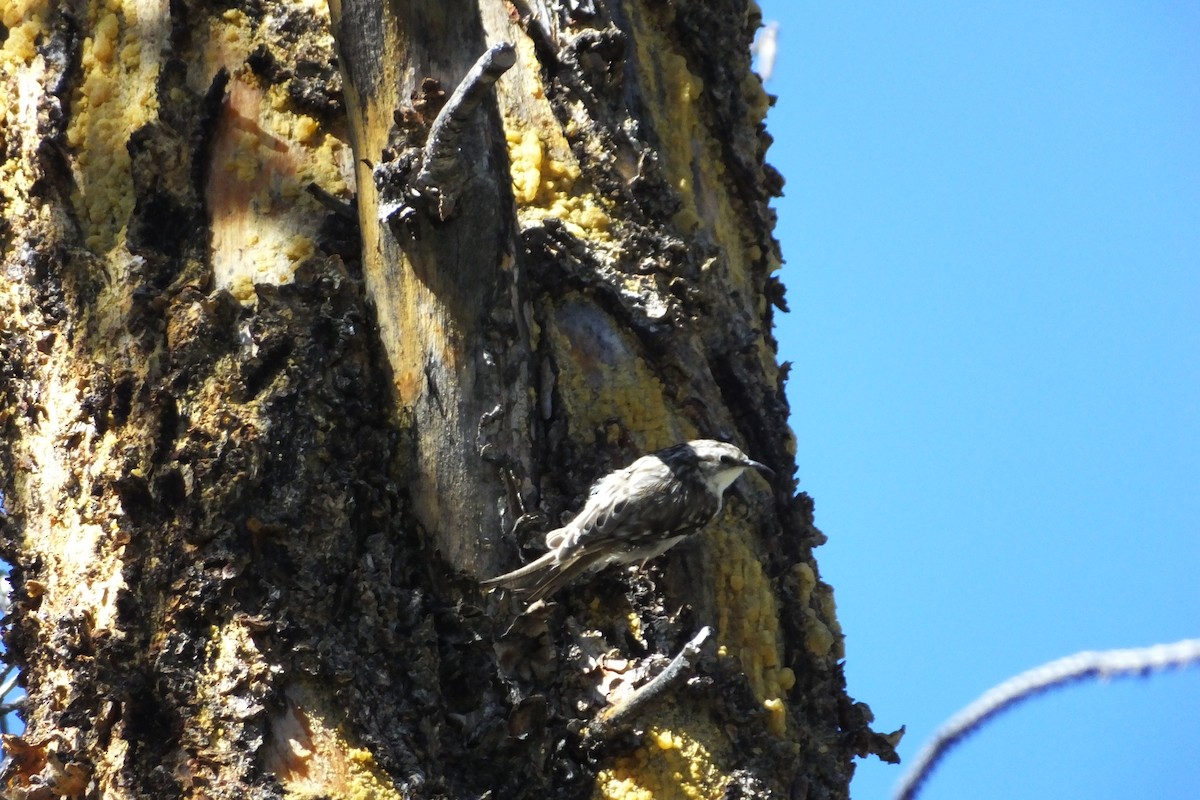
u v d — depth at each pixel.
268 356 8.13
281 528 7.82
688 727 8.42
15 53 9.23
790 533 9.52
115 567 7.92
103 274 8.64
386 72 8.38
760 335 9.84
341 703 7.64
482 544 8.36
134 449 8.04
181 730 7.50
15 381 8.87
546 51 9.41
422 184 8.20
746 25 10.38
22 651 8.36
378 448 8.31
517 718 8.00
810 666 9.16
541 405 8.88
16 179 9.12
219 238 8.66
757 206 10.09
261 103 8.96
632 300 9.12
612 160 9.32
